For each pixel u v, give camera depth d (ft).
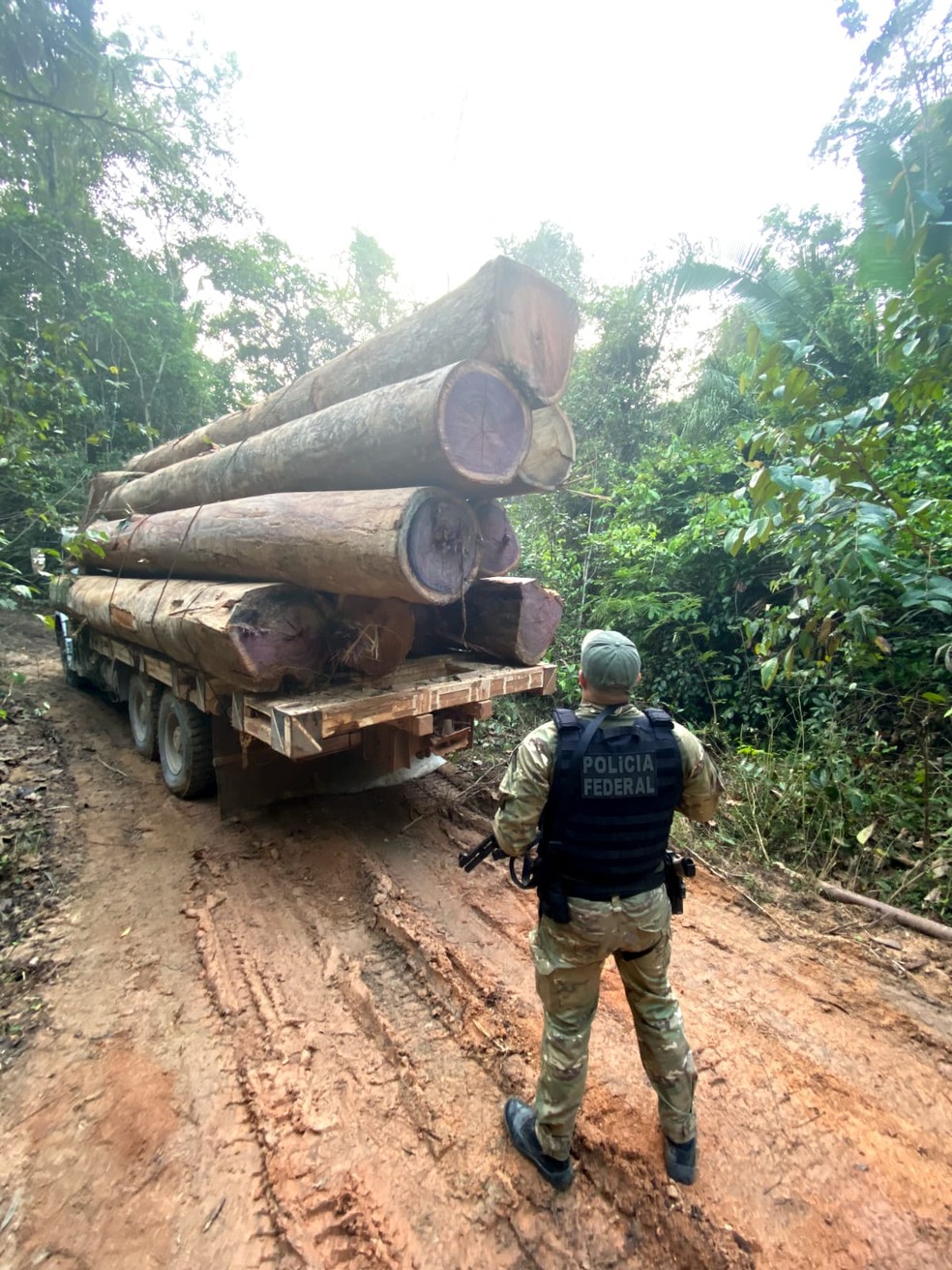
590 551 22.81
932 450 15.26
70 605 20.21
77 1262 5.15
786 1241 5.28
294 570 9.97
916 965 8.77
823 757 12.46
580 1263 5.16
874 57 24.93
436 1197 5.69
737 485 21.24
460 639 13.10
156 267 51.19
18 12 25.25
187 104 44.11
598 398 39.29
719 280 28.27
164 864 11.58
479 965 8.77
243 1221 5.50
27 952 9.07
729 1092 6.81
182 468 16.42
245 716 10.40
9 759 16.28
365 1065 7.19
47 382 17.88
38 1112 6.52
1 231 35.47
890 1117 6.51
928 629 12.37
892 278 16.19
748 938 9.57
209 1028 7.73
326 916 10.07
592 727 5.47
